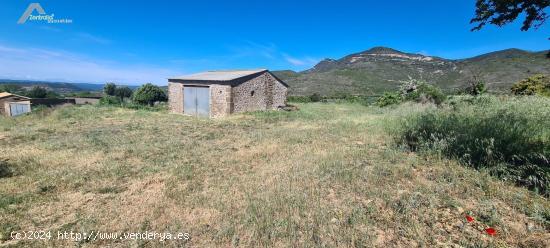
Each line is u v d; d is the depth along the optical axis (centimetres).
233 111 1675
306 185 420
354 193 391
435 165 494
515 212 326
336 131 908
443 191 382
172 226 310
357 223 306
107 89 6266
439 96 1683
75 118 1345
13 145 733
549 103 652
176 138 848
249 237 284
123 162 571
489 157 457
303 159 572
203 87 1755
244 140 814
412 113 980
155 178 472
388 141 706
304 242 273
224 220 319
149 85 3838
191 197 386
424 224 304
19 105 3453
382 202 360
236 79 1672
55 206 365
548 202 342
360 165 511
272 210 336
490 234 283
